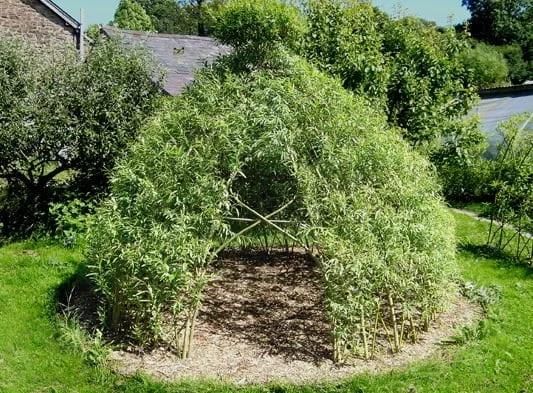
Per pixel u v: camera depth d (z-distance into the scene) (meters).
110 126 9.35
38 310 6.27
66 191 9.70
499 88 17.39
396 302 5.76
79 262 7.81
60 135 9.14
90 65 9.62
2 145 8.95
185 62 18.72
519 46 39.16
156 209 5.31
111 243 5.29
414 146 10.52
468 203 13.09
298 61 6.89
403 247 5.36
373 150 5.70
